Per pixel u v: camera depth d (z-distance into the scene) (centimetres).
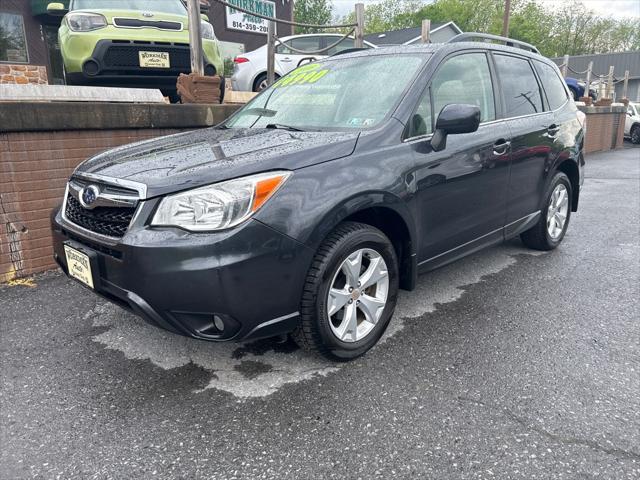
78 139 411
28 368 275
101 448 213
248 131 316
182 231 222
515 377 264
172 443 216
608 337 309
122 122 428
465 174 326
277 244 229
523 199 404
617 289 387
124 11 557
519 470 198
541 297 371
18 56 1006
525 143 389
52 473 199
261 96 383
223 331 231
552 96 456
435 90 320
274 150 253
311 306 249
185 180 228
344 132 286
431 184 301
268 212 228
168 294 222
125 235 229
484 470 198
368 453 208
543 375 266
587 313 344
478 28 5584
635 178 1007
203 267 217
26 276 408
